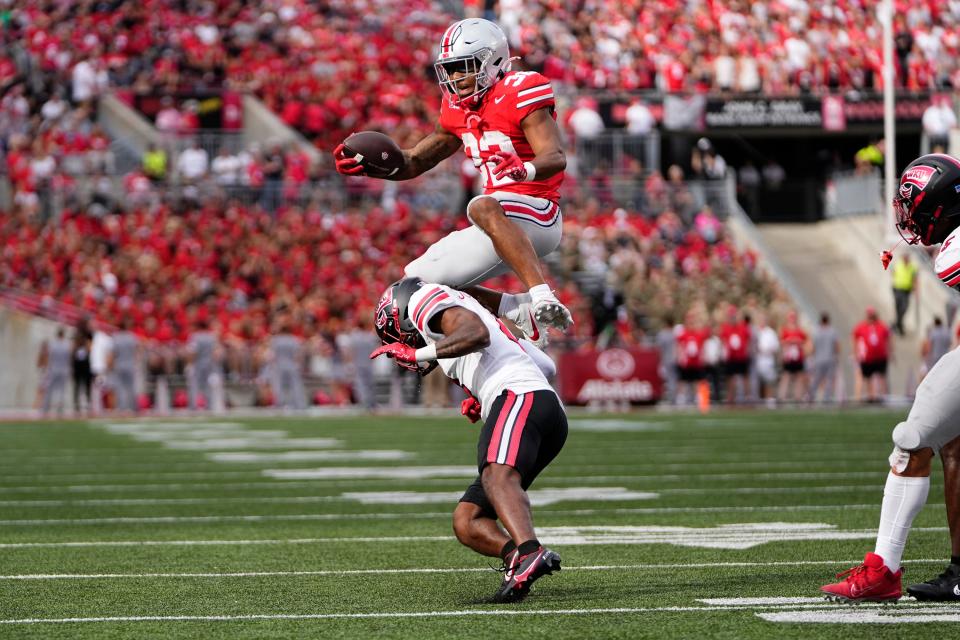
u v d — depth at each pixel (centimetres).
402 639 1392
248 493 3056
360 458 3950
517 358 1636
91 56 9075
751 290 7794
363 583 1786
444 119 1712
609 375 6819
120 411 6688
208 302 7206
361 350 6700
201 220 7762
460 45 1623
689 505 2716
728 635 1392
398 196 8238
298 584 1781
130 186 7894
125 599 1667
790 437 4662
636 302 7644
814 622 1461
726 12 9119
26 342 6975
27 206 7556
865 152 8600
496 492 1581
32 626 1486
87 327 6650
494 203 1599
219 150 8425
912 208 1571
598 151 8425
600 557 1997
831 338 6869
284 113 9012
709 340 6975
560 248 7906
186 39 9388
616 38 9444
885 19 6341
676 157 9075
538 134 1612
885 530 1546
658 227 8138
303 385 7038
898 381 7531
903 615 1500
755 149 9444
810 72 8600
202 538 2291
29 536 2336
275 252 7625
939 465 3503
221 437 4947
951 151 7825
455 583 1780
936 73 7969
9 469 3734
